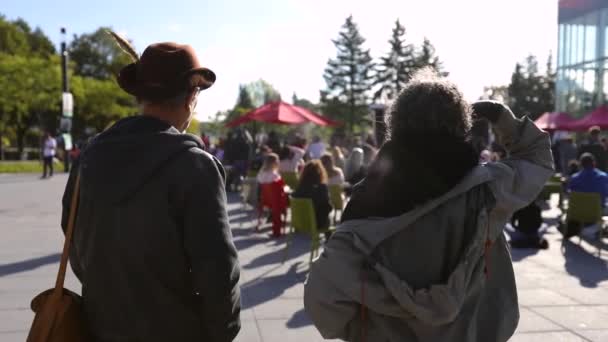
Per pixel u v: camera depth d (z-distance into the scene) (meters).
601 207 7.77
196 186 1.62
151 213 1.59
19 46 55.78
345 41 75.25
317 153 16.84
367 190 1.58
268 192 9.02
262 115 15.91
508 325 1.63
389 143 1.56
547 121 18.75
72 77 48.25
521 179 1.66
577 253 7.66
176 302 1.64
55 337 1.63
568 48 27.59
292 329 4.60
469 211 1.56
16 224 10.15
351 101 75.31
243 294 5.65
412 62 73.62
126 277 1.62
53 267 6.67
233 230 9.63
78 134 56.78
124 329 1.64
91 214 1.66
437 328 1.54
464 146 1.53
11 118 46.62
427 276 1.52
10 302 5.22
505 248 1.70
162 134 1.67
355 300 1.51
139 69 1.78
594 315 4.91
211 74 1.83
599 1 24.78
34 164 32.19
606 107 17.25
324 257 1.56
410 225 1.53
